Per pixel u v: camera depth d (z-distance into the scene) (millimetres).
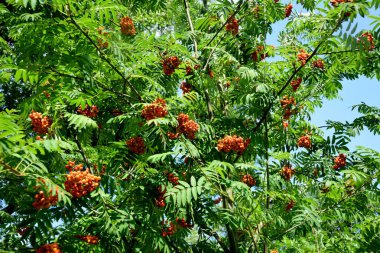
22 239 3352
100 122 5723
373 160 6000
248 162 6262
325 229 7297
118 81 5402
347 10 4633
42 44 4117
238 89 6363
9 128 3053
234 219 4887
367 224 6266
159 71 5855
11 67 4223
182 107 5730
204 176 4547
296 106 7164
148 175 4836
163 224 5195
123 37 5312
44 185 3016
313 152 6949
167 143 4848
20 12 4945
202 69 6355
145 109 4703
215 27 7371
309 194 6441
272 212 5395
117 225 4184
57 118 4711
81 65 4230
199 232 5734
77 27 4004
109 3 4238
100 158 4773
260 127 6461
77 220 4363
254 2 6629
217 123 6039
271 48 6621
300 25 6645
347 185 6070
